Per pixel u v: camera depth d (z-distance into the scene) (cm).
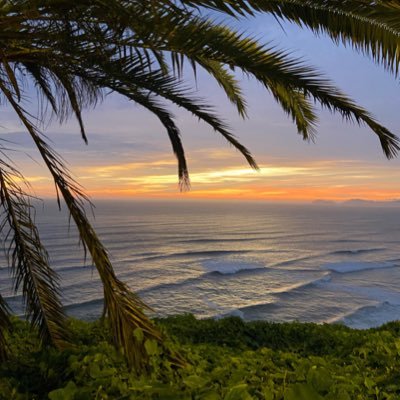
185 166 678
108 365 363
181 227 14250
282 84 409
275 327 985
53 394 196
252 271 5556
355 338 764
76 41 338
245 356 486
